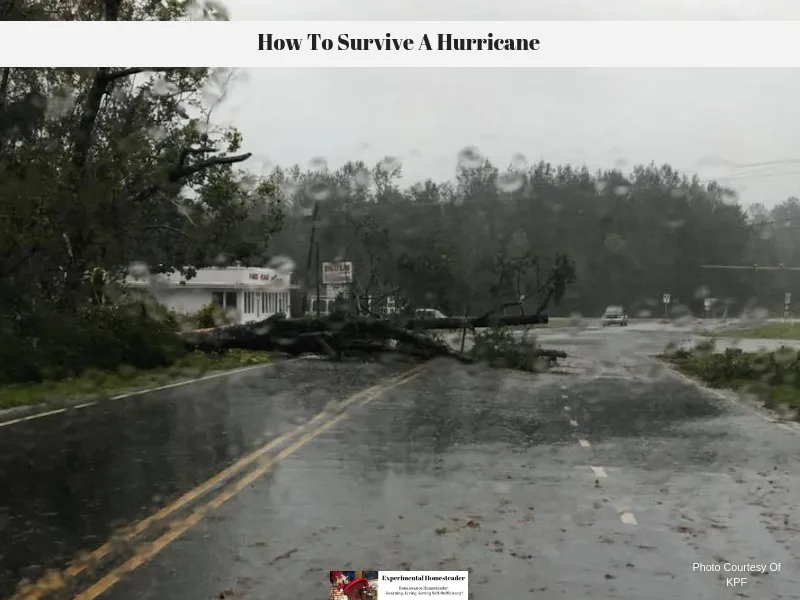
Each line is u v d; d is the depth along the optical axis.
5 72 27.81
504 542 7.97
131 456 12.24
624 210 86.12
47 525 8.43
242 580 6.81
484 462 12.01
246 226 33.94
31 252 25.03
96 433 14.43
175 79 31.38
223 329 31.95
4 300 24.31
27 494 9.79
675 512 9.22
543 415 17.34
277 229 34.53
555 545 7.90
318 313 45.59
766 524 8.75
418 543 7.89
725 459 12.49
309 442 13.58
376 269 42.91
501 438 14.23
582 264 83.31
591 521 8.79
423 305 40.53
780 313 97.44
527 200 71.62
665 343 47.38
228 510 9.08
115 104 31.61
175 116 31.95
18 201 24.48
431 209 65.25
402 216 62.81
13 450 12.73
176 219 32.62
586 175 82.31
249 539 7.99
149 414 16.97
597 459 12.38
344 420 16.20
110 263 29.36
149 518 8.72
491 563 7.34
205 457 12.19
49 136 28.61
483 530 8.38
